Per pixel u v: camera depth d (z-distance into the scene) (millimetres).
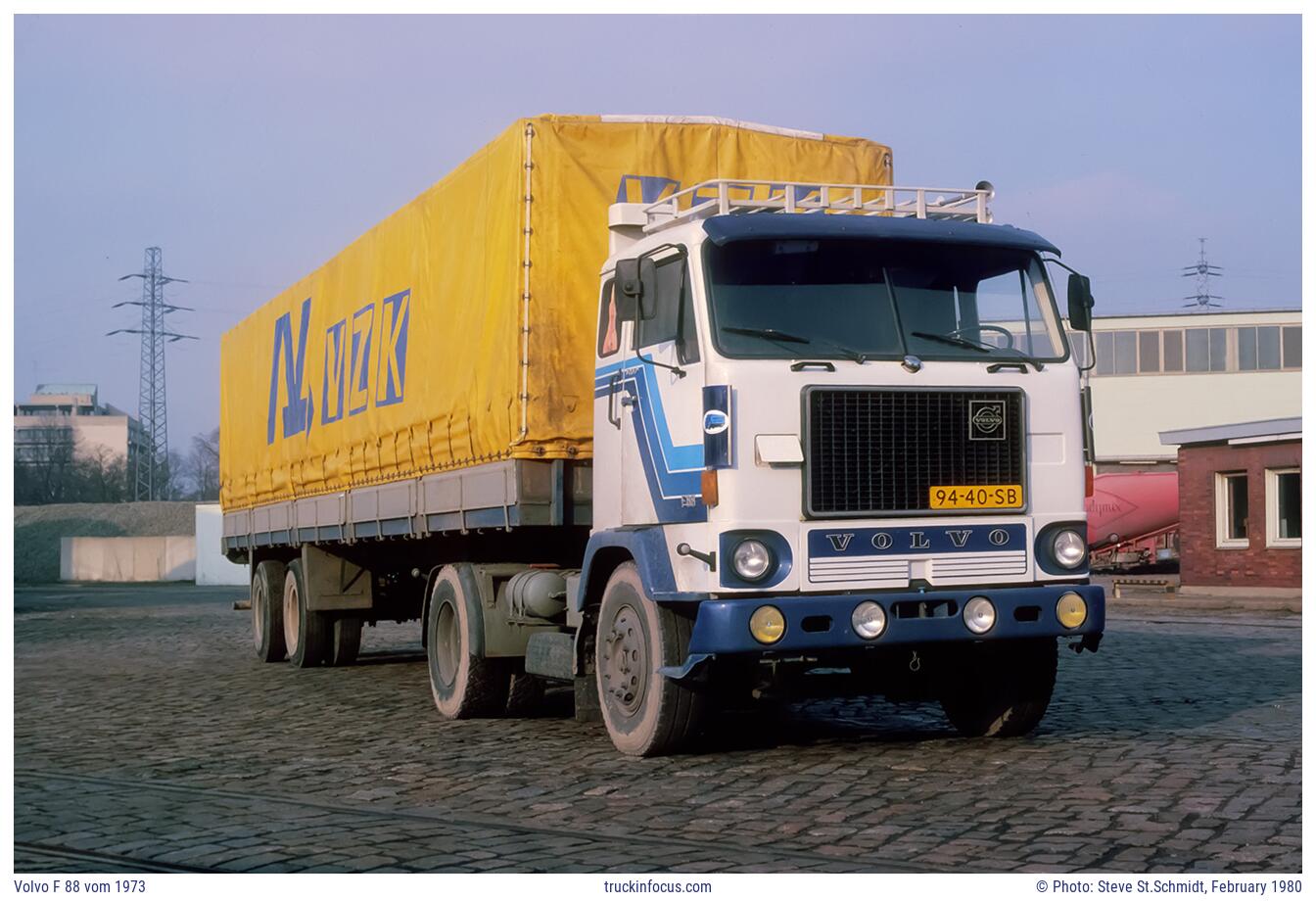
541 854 6508
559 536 11328
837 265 8867
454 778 8695
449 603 11734
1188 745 9242
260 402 17938
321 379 15273
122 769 9320
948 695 10023
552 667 10289
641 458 9234
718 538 8367
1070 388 9062
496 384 10625
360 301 14062
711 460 8406
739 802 7645
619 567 9469
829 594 8453
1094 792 7660
